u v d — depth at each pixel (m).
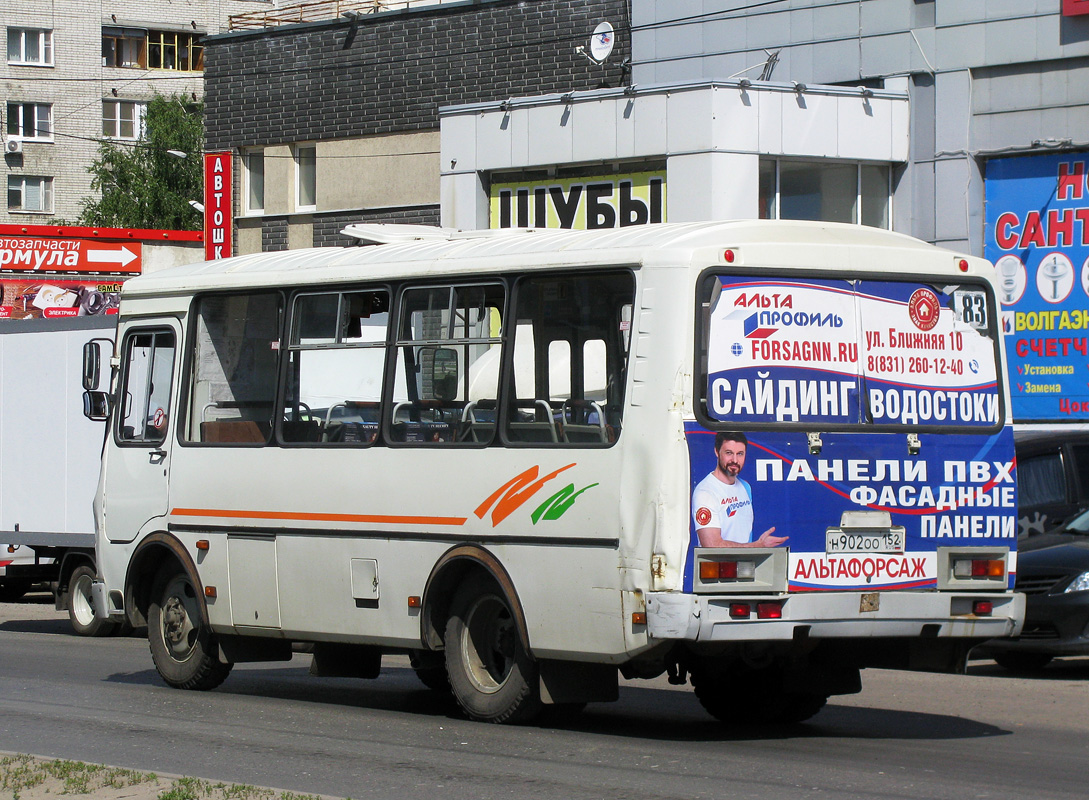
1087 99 24.11
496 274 12.02
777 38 26.95
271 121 35.75
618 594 10.77
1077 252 24.31
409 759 10.73
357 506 12.86
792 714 12.85
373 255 13.41
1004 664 17.33
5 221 85.19
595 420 11.16
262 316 14.09
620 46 29.72
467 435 12.12
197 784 9.38
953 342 11.68
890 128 25.78
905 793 9.43
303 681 16.42
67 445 22.62
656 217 26.12
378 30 33.78
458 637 12.24
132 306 15.46
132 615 15.30
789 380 10.96
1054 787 9.75
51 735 12.09
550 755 10.84
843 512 10.99
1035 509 17.78
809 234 11.47
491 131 27.91
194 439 14.63
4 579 28.30
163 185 81.69
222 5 91.75
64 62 86.94
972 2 25.05
